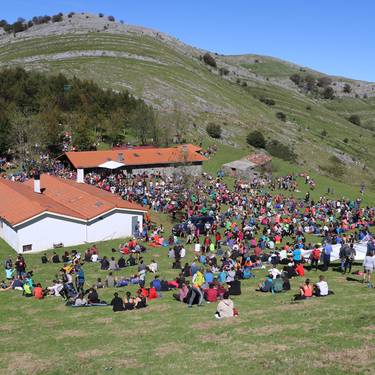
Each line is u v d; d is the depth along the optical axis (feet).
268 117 609.42
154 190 235.40
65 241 165.68
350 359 58.34
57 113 348.18
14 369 64.64
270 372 56.59
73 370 62.34
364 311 77.05
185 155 284.82
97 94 411.75
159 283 106.93
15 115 309.22
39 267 136.26
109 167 272.10
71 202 183.21
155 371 59.77
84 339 76.07
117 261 140.26
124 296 104.99
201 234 177.06
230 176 315.78
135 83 536.83
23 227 157.48
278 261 130.21
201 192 245.04
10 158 296.71
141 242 167.63
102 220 172.14
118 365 63.00
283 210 224.12
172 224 195.52
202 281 101.71
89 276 123.95
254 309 86.53
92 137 337.52
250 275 116.47
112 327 82.23
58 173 265.75
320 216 212.84
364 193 313.32
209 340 70.33
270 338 68.33
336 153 535.60
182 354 65.21
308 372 55.72
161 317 86.22
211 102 558.97
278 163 363.97
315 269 118.62
